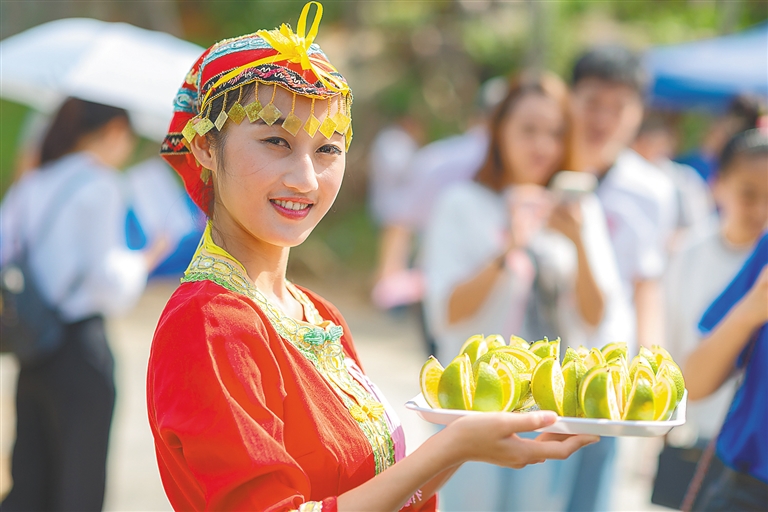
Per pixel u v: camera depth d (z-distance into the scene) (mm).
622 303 6508
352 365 3477
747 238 6172
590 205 6430
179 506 3080
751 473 4633
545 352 3344
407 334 16891
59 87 7602
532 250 6113
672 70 11672
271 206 3082
